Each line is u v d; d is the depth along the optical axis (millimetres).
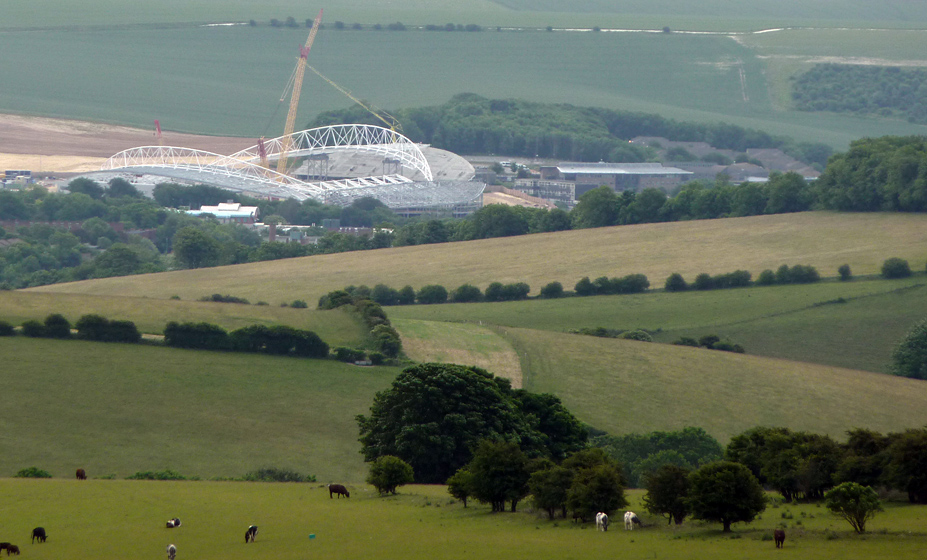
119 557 183500
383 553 181875
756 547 176250
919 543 174500
